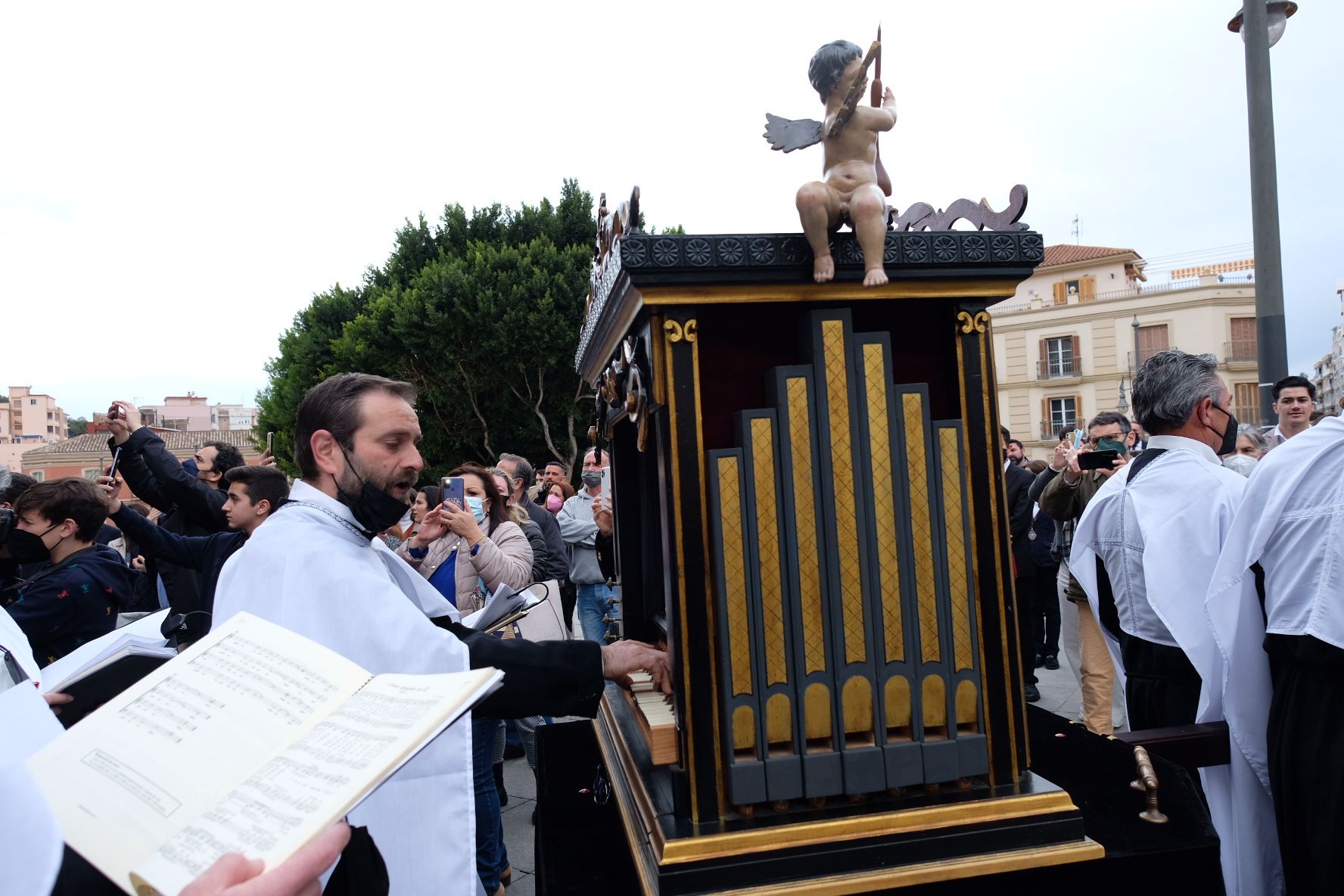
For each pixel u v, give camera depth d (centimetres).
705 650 132
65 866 85
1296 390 369
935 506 139
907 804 134
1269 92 420
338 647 134
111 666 146
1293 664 167
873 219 128
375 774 78
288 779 80
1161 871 138
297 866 71
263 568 142
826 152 135
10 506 365
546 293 1894
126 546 523
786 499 134
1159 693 214
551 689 145
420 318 1908
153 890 71
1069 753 181
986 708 140
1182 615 197
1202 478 204
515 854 320
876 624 136
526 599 196
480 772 266
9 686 181
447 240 2120
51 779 80
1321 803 160
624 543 228
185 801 79
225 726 88
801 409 134
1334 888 158
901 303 147
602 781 187
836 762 134
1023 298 3559
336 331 2139
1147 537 206
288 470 2183
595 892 144
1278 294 424
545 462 2103
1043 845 133
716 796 131
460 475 325
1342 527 157
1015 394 3195
